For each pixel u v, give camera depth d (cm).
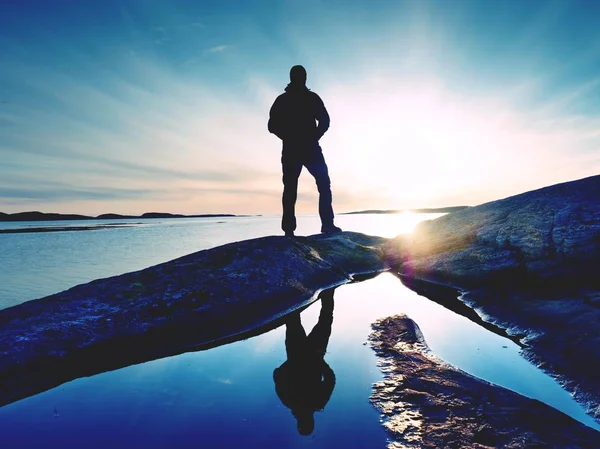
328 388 215
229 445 162
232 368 248
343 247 675
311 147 657
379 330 318
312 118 645
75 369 249
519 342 291
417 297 445
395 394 206
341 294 464
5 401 208
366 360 256
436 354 267
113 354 270
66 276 770
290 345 289
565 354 248
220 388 219
